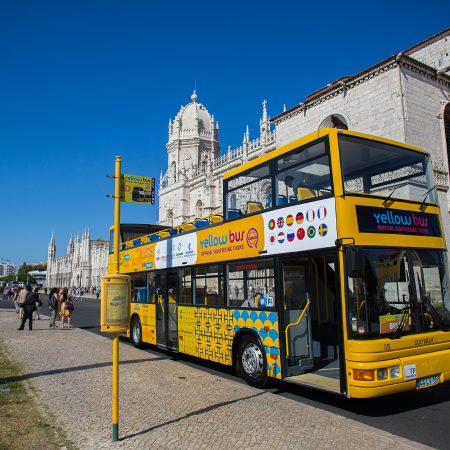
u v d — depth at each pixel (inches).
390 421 263.7
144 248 583.2
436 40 994.1
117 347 223.5
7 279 7160.4
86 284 4160.9
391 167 321.1
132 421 248.4
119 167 243.0
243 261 367.2
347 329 257.9
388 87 807.1
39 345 567.8
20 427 239.1
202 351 419.2
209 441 217.6
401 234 289.1
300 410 272.1
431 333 279.4
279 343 318.0
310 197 302.2
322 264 360.5
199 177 2220.7
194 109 2780.5
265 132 1641.2
